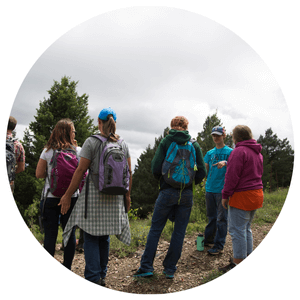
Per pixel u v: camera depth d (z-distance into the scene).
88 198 2.31
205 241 3.68
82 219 2.32
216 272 2.89
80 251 3.56
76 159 2.55
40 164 2.54
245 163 2.58
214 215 3.58
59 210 2.59
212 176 3.47
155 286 2.68
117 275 2.92
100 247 2.60
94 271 2.28
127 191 2.35
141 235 4.03
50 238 2.52
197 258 3.29
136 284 2.72
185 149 2.72
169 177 2.64
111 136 2.36
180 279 2.80
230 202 2.68
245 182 2.59
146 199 17.20
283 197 5.46
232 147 3.69
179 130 2.75
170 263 2.79
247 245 2.81
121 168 2.26
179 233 2.76
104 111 2.40
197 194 5.36
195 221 5.04
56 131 2.58
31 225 5.32
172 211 2.91
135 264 3.19
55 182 2.45
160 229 2.81
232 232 2.69
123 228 2.55
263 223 4.65
